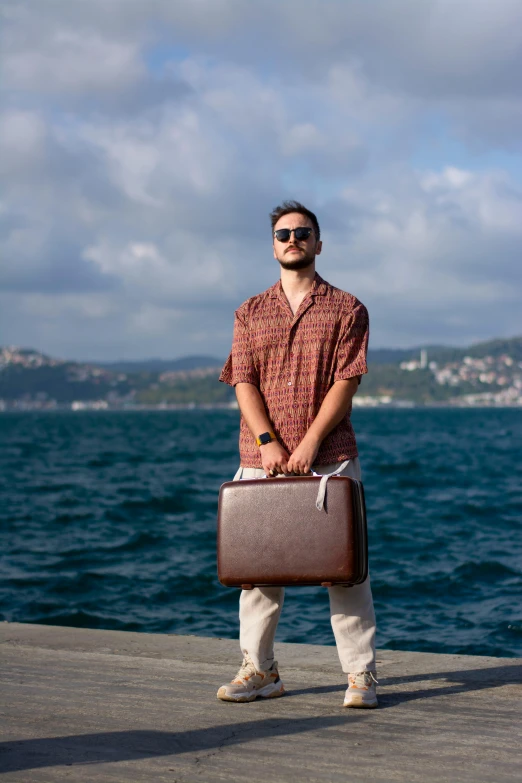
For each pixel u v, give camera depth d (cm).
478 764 266
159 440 5419
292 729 304
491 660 410
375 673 341
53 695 349
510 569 966
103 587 898
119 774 260
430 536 1255
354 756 274
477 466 2748
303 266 349
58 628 488
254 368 351
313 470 341
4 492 1994
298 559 317
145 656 422
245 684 343
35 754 277
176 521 1481
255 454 350
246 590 350
